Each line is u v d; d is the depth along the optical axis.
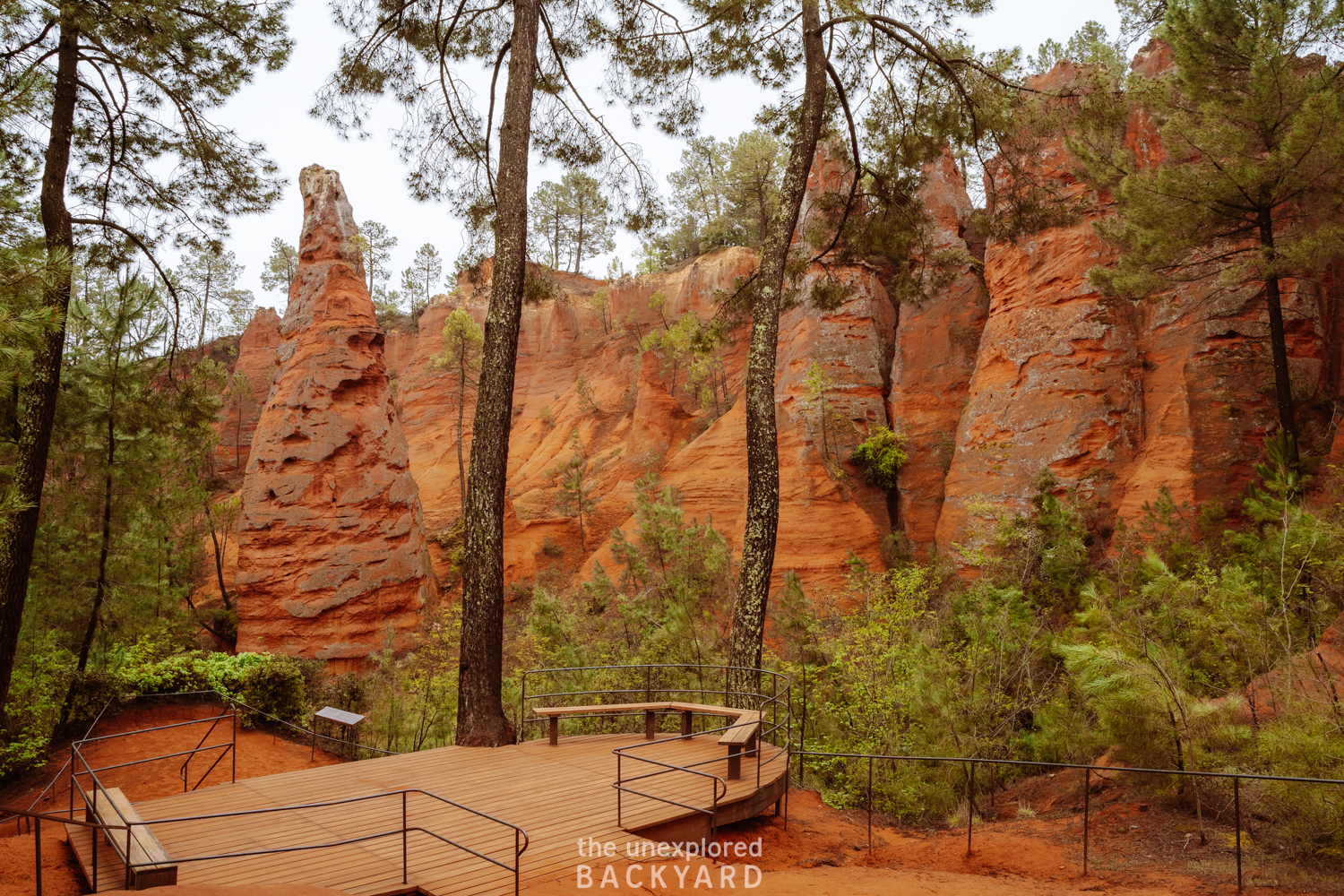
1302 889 6.11
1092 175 20.98
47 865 6.43
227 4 12.84
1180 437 25.91
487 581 11.45
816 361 37.19
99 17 12.02
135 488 17.80
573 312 70.44
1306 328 24.73
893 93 15.73
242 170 14.66
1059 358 29.44
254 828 7.02
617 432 54.69
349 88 14.57
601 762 9.27
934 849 8.01
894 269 41.12
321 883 5.75
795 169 13.77
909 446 35.50
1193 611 10.05
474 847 6.57
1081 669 9.93
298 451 34.72
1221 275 19.50
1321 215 17.08
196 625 36.47
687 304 59.19
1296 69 18.33
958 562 29.22
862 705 13.23
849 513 33.59
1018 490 28.86
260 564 33.81
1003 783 12.09
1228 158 17.62
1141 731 8.45
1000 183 24.83
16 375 6.96
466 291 72.94
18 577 11.66
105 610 17.42
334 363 35.88
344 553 34.12
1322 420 23.47
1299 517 10.52
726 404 49.19
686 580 19.91
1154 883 6.49
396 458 36.66
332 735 15.70
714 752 9.66
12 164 9.69
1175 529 19.64
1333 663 8.99
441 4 14.38
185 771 9.51
